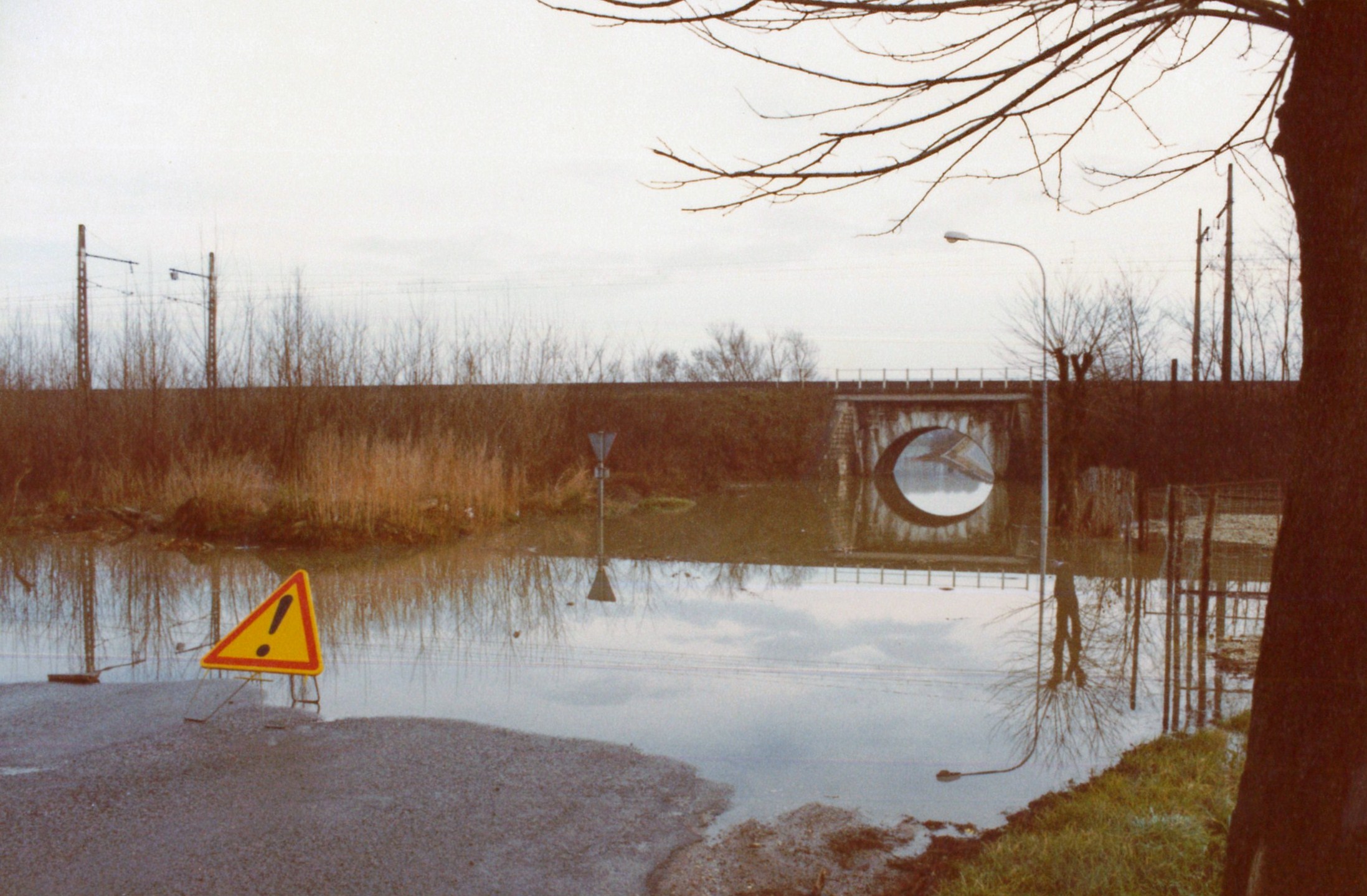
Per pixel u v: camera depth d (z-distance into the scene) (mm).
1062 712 7863
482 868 4820
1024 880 4605
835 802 5887
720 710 7855
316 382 26500
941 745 7023
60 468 24625
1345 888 2877
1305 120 2883
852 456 54531
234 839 5098
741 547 21734
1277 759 3041
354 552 18797
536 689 8492
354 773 6176
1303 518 2986
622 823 5477
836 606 13172
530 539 22156
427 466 24109
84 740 6824
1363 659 2861
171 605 12734
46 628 11156
